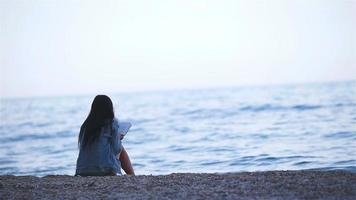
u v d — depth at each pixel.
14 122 37.62
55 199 5.55
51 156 15.01
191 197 5.36
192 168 10.40
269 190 5.51
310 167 9.21
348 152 10.80
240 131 18.30
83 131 7.05
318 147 12.06
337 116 22.39
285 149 12.06
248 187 5.68
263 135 16.28
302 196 5.21
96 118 7.00
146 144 16.27
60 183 6.34
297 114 25.36
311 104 31.81
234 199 5.21
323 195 5.22
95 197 5.56
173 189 5.76
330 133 15.26
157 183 6.11
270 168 9.55
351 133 14.84
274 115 25.81
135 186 5.98
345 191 5.34
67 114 44.59
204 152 12.92
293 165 9.65
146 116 33.09
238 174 6.49
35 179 6.72
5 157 15.44
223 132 18.47
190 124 23.95
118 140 7.05
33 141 21.98
